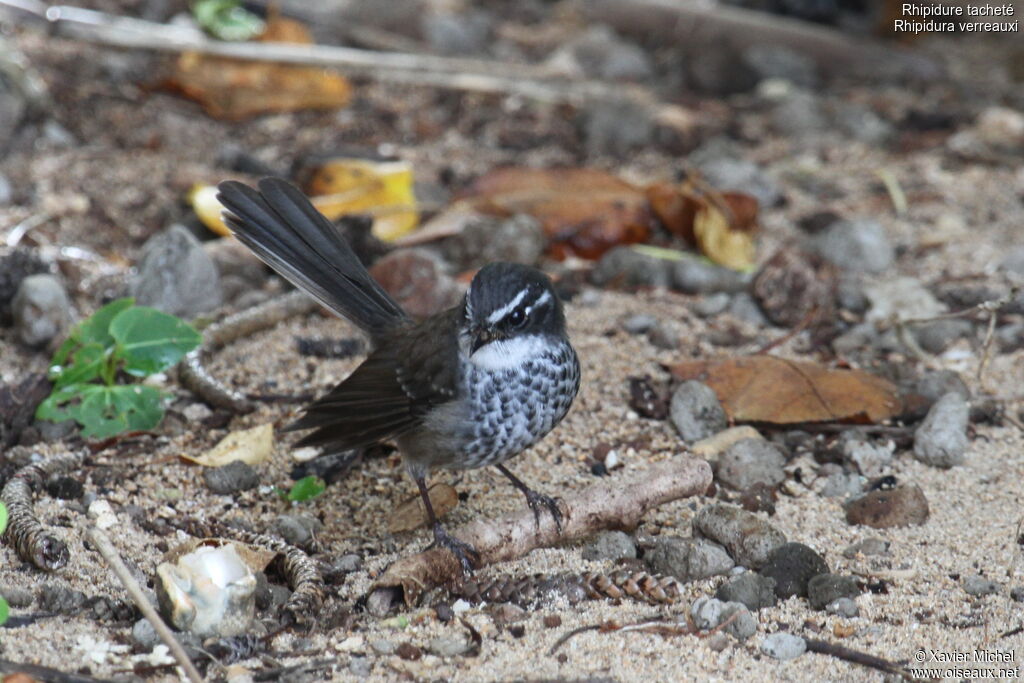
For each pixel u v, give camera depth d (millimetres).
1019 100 19703
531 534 9250
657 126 18016
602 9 21641
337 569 9156
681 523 9859
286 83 17875
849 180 16938
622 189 15297
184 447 10695
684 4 21172
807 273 13195
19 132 16125
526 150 17547
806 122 18406
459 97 18875
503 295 9078
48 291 11914
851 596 8688
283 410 11367
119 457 10469
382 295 10539
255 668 7863
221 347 12328
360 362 12273
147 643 8008
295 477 10430
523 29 21641
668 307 13438
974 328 12992
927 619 8562
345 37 19906
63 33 18391
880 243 14398
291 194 10859
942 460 10594
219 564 8289
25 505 9242
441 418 9227
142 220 14812
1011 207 16078
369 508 10102
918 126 18578
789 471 10555
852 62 20641
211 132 17375
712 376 11492
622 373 12070
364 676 7824
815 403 11172
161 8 19641
